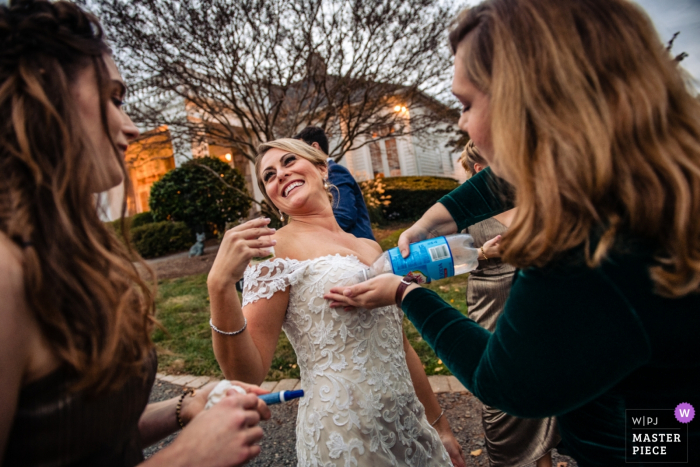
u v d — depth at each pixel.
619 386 0.71
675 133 0.60
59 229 0.56
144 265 0.77
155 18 5.64
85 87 0.63
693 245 0.56
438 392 2.73
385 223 10.19
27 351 0.53
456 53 0.79
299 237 1.32
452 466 1.31
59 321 0.54
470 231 1.96
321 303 1.14
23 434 0.53
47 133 0.57
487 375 0.70
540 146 0.63
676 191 0.57
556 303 0.63
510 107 0.66
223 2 5.71
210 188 8.51
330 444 1.08
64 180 0.57
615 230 0.59
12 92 0.56
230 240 1.03
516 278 0.77
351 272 1.17
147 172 13.10
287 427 2.53
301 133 2.99
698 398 0.66
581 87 0.61
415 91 7.37
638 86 0.60
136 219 11.68
